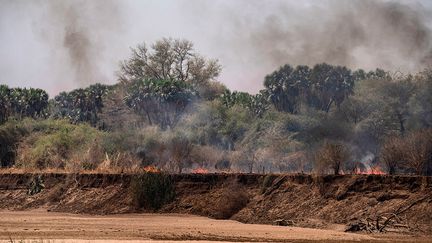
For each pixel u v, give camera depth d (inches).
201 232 3154.5
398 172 4138.8
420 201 3184.1
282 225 3489.2
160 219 3848.4
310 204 3582.7
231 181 4099.4
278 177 3919.8
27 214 4274.1
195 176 4306.1
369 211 3287.4
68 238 2859.3
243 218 3735.2
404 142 3909.9
